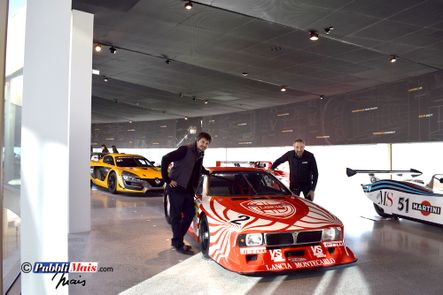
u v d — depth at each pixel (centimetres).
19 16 278
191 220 399
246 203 369
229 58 794
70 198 486
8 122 289
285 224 317
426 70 747
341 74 816
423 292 282
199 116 1673
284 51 708
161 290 285
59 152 204
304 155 477
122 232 489
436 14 489
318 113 1081
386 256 381
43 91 202
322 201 811
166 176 391
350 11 499
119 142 2164
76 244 425
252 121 1374
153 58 863
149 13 581
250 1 500
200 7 541
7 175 284
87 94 493
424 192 507
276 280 308
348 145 1005
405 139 816
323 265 312
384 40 600
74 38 482
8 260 279
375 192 607
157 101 1439
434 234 488
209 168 457
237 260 305
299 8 504
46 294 201
